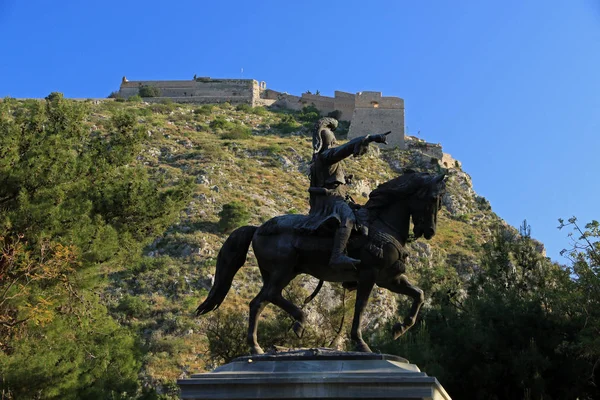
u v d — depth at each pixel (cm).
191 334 4572
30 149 1877
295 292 2620
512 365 2117
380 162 8994
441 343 2306
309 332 2544
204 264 5559
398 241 948
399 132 10225
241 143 9256
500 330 2241
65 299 1856
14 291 1661
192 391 828
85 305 1916
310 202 1013
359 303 927
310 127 10719
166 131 9431
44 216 1742
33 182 1816
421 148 9894
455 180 9006
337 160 994
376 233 939
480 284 2784
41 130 1966
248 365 865
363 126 10362
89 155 1994
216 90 12744
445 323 2372
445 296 2627
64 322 1830
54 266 1689
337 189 1000
